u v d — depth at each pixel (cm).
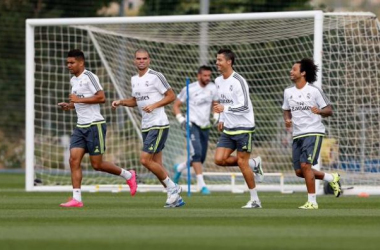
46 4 10338
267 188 6512
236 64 7394
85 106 4625
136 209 4441
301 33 6488
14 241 2939
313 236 3103
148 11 10212
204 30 6681
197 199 5431
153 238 3020
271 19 6216
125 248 2747
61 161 8769
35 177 6994
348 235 3144
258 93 7150
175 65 7300
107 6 10519
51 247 2777
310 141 4512
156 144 4634
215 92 6097
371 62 6228
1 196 5775
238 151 4597
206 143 6156
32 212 4200
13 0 10319
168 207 4650
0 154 10512
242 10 9594
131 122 7744
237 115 4562
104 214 4066
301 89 4516
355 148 6250
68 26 6738
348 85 6612
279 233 3198
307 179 4541
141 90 4647
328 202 5175
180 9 10056
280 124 7475
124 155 7469
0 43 10325
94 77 4606
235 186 6481
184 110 7225
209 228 3378
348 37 6231
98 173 8281
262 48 7406
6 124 10475
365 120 6309
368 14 6128
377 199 5516
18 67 10394
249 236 3097
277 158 7638
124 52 7106
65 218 3841
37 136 8812
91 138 4647
